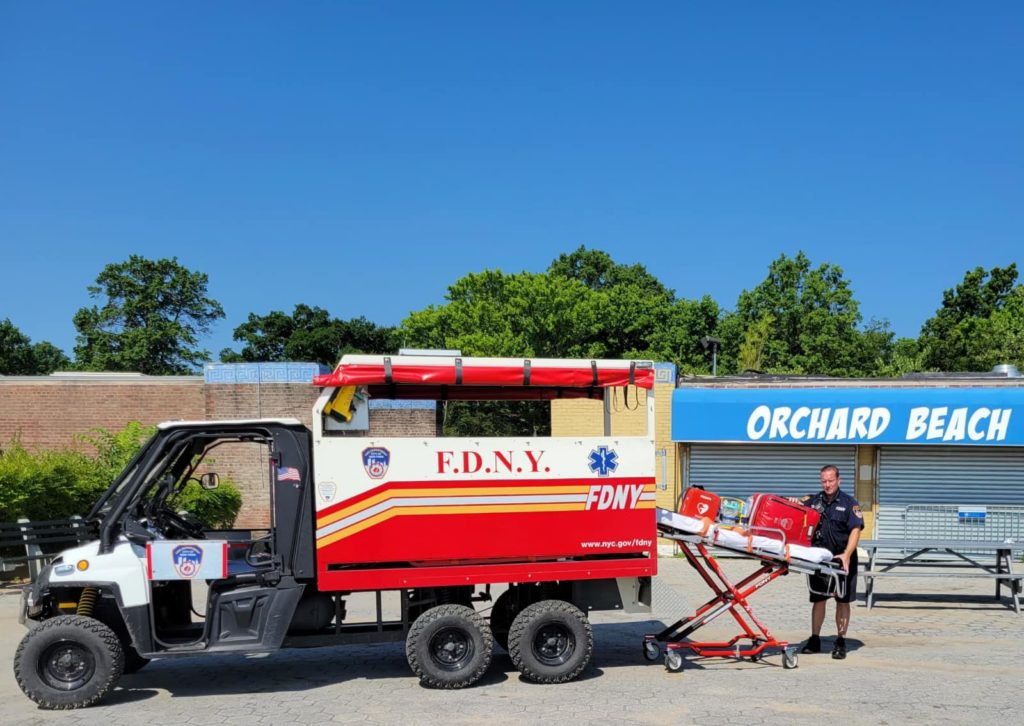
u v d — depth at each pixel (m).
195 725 5.92
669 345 47.22
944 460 15.27
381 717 6.10
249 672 7.58
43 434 18.16
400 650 8.53
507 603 7.91
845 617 7.95
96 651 6.38
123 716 6.17
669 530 7.78
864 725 5.92
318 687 7.00
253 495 17.59
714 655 7.86
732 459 15.95
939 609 10.62
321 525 6.68
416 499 6.82
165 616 7.08
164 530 7.07
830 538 7.96
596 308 47.25
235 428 6.79
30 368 45.34
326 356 48.66
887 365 44.09
